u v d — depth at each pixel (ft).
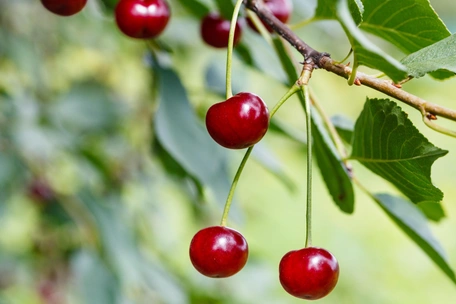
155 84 2.05
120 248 2.14
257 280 2.72
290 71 1.86
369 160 1.72
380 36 1.77
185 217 3.07
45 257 2.76
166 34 2.38
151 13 1.85
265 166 2.08
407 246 4.98
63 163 2.51
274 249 4.41
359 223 5.03
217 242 1.67
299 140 2.11
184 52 3.02
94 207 2.16
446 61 1.63
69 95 2.37
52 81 3.06
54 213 2.32
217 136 1.65
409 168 1.66
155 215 2.72
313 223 4.82
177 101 1.94
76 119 2.36
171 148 1.91
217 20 1.96
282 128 2.10
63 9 1.84
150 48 1.98
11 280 2.86
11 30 2.74
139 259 2.18
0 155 2.33
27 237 2.94
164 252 2.89
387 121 1.65
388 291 4.64
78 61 3.32
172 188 2.81
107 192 2.32
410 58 1.65
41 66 2.67
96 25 2.87
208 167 1.92
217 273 1.68
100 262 2.17
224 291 2.64
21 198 2.74
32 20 2.92
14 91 2.46
